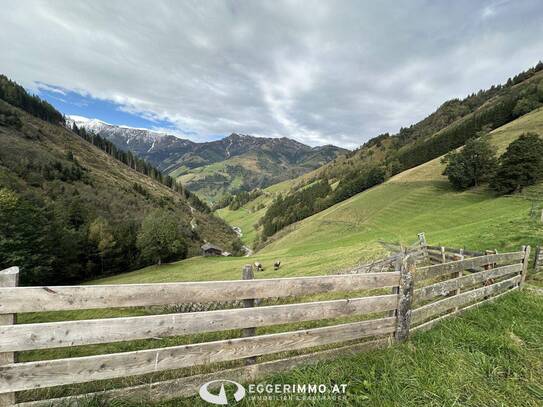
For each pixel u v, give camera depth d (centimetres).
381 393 321
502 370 369
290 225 10962
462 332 460
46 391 326
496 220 2552
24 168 9094
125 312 1135
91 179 11406
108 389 329
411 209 6278
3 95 14975
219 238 12344
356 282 409
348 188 11288
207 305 1101
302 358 379
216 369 381
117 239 6488
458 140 11019
